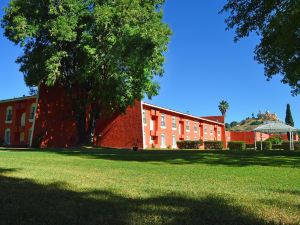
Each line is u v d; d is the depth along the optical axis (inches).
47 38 1448.1
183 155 829.8
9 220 190.1
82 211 210.4
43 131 1628.9
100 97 1498.5
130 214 203.6
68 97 1627.7
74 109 1576.0
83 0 1421.0
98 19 1352.1
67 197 252.8
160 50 1432.1
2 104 2080.5
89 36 1365.7
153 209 217.0
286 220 197.5
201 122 2785.4
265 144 2266.2
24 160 610.5
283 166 545.3
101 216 198.8
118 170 454.6
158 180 355.9
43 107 1638.8
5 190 278.5
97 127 1840.6
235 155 844.0
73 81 1503.4
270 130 1955.0
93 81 1505.9
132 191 281.0
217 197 260.1
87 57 1371.8
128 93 1411.2
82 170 448.1
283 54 946.1
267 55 1029.2
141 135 1756.9
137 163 580.7
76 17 1382.9
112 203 233.3
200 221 191.8
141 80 1427.2
